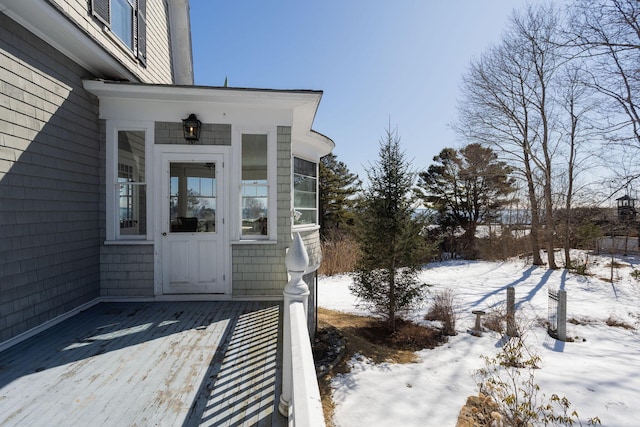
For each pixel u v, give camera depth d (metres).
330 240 18.95
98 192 4.05
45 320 3.16
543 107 14.84
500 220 19.44
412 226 7.82
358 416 4.43
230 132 4.21
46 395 2.01
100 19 4.02
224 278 4.20
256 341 2.89
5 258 2.73
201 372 2.33
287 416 1.83
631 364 5.83
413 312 8.79
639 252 16.48
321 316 8.85
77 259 3.65
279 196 4.27
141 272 4.13
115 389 2.09
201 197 4.21
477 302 9.90
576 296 10.47
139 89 3.83
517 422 3.97
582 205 14.41
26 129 2.96
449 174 20.70
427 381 5.32
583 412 4.36
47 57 3.22
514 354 5.80
